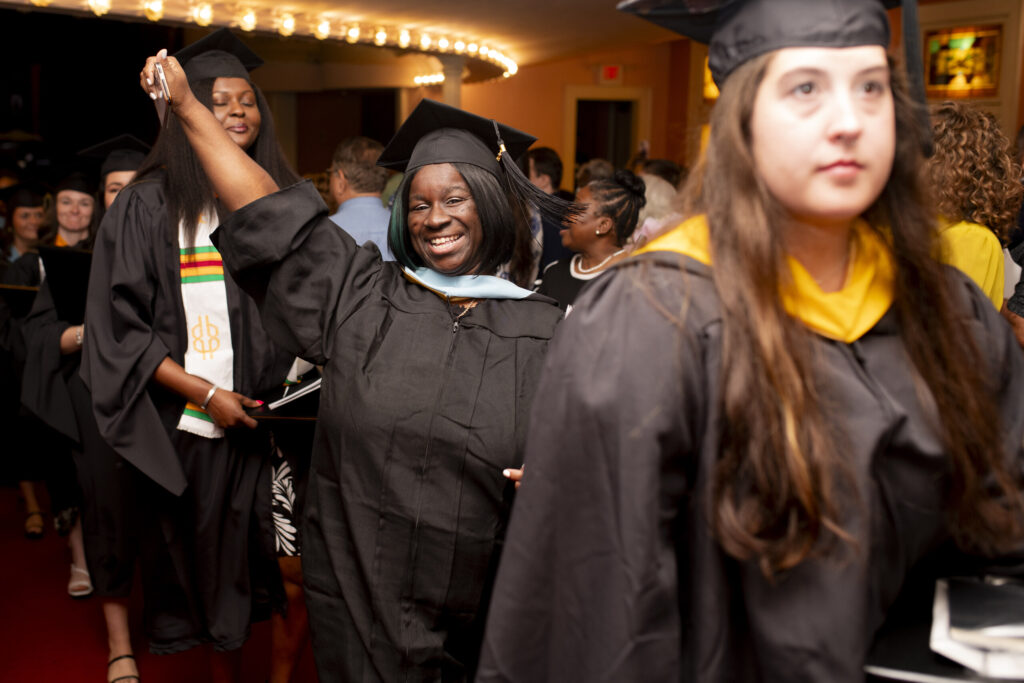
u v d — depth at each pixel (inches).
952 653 39.9
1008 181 90.5
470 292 71.7
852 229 42.5
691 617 40.4
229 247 68.8
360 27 263.9
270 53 430.3
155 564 103.4
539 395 43.5
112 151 148.0
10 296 155.5
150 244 98.0
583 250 126.2
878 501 39.1
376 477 67.7
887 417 38.9
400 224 74.2
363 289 70.8
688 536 40.6
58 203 164.1
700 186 43.3
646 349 39.2
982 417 41.3
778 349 37.4
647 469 38.4
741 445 38.1
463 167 72.6
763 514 37.9
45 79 479.5
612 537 39.2
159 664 124.8
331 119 439.8
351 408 68.1
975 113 90.5
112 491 112.9
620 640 38.7
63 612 140.2
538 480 42.3
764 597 38.6
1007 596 42.8
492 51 320.2
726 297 38.4
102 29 471.8
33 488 175.3
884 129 37.9
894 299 42.1
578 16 268.1
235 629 101.5
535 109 447.5
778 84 37.9
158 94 69.4
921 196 42.3
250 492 101.2
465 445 67.1
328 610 70.2
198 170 98.3
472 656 71.4
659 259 41.0
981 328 45.1
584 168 191.8
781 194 38.4
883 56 38.3
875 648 41.5
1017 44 286.8
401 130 77.4
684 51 459.2
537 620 42.8
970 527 42.3
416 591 67.7
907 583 45.9
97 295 98.0
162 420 99.5
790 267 39.3
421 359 68.7
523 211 78.5
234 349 99.5
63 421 115.0
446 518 67.1
